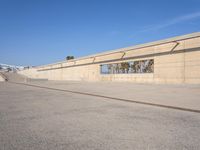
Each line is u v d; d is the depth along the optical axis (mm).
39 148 4008
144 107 9023
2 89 21641
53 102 10680
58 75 62812
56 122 6105
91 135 4824
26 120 6375
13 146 4109
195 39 23609
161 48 28234
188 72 24344
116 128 5430
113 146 4105
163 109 8500
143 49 31500
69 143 4285
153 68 29531
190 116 7043
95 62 44438
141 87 21969
